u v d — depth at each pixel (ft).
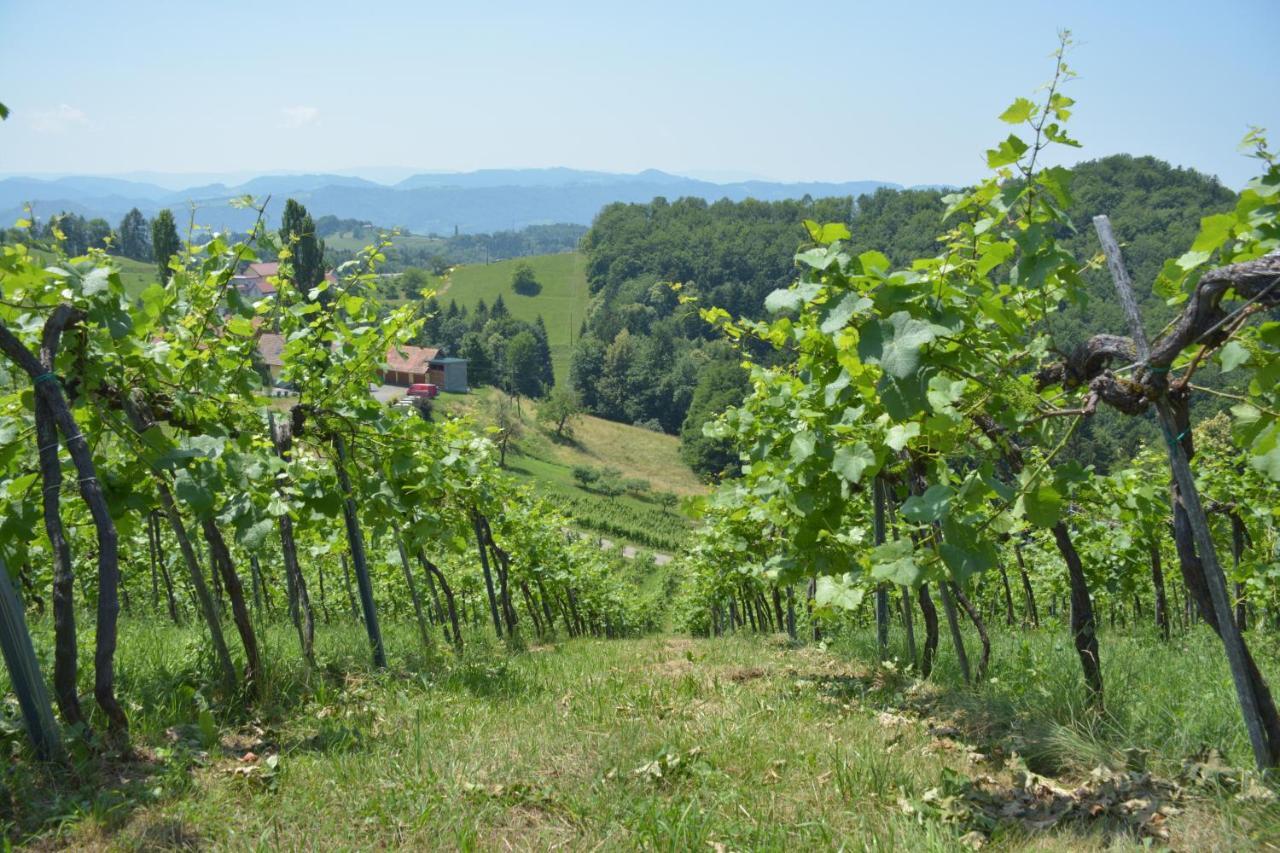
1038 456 16.69
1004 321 15.64
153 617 40.29
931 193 362.12
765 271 573.33
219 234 21.52
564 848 12.60
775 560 23.72
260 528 20.38
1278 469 14.07
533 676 27.22
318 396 26.05
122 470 19.08
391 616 63.52
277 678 21.40
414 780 14.74
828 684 24.68
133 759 15.31
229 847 11.99
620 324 570.87
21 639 14.37
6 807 12.86
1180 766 15.52
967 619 42.57
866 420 19.90
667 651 36.06
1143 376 14.92
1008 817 13.97
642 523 270.67
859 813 13.97
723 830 13.17
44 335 15.67
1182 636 37.86
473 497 37.37
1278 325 13.76
